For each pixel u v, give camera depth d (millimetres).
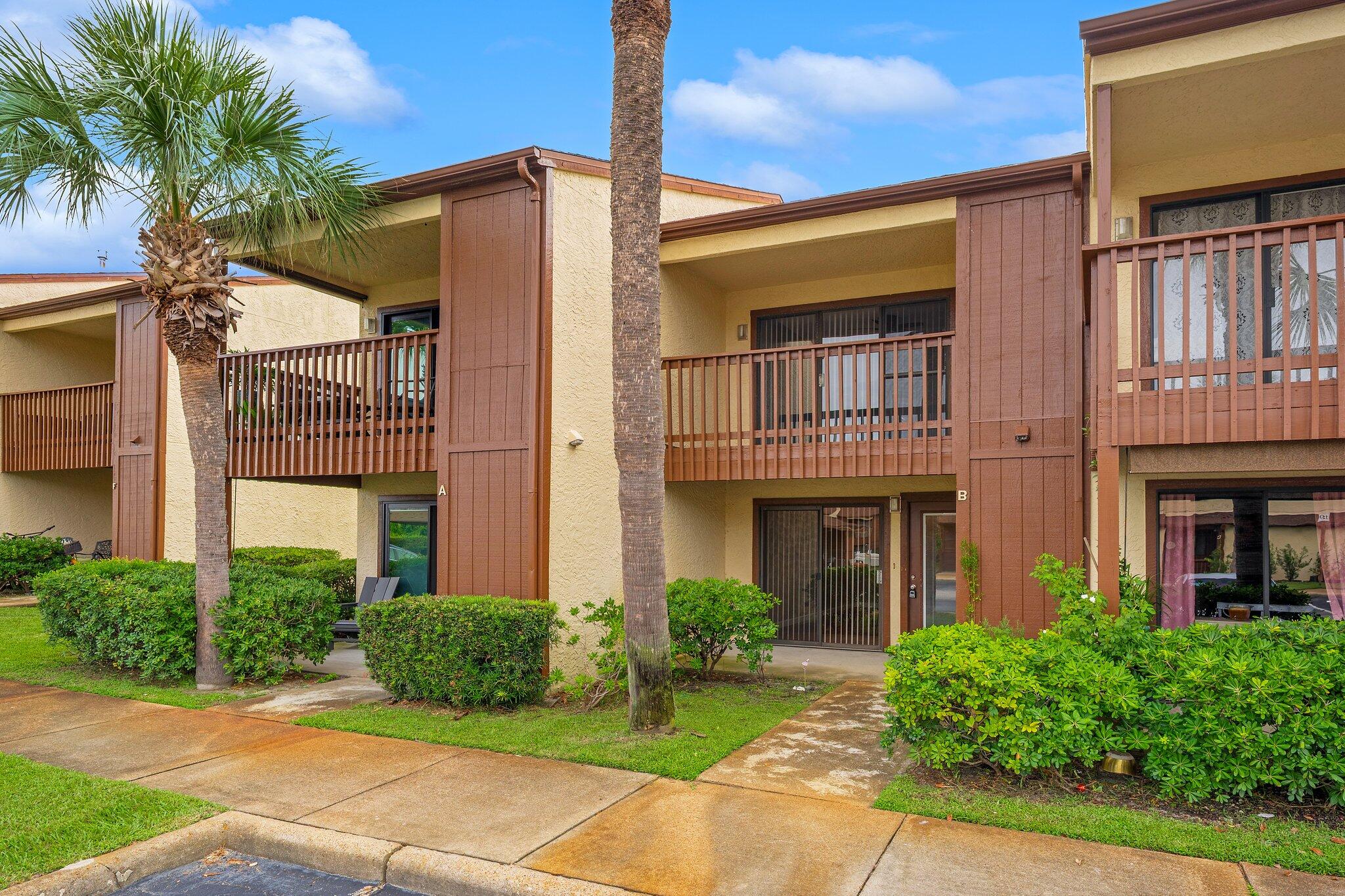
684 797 5578
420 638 8180
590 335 9758
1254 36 6199
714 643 9539
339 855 4777
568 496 9305
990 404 8836
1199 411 6199
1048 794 5488
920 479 11633
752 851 4680
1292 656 5070
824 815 5219
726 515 12820
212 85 8492
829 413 11086
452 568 9422
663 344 11172
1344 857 4434
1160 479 8047
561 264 9273
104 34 8172
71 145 8422
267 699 8570
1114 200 8500
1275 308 7309
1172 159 8312
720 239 10664
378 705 8258
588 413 9672
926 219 9398
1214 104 7098
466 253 9562
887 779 5965
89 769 6188
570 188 9469
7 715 7844
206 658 8984
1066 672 5473
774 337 12578
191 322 8828
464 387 9477
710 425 12367
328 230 9625
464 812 5316
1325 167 7781
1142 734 5320
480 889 4395
